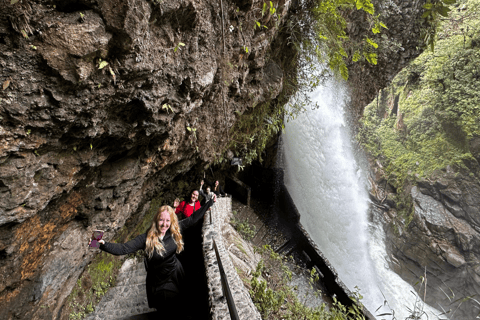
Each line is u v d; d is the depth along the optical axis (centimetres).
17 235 225
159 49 254
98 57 199
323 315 466
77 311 385
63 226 306
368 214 2539
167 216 264
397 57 1141
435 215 2122
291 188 1234
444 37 2186
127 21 195
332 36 491
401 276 2186
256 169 1151
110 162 332
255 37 466
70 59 183
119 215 410
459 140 2194
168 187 713
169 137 373
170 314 300
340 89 1195
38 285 279
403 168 2467
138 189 429
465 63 2081
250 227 897
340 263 1302
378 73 1244
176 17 258
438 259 2009
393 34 1042
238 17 397
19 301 257
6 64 163
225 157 748
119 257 539
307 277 805
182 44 264
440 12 221
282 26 571
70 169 257
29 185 213
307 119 1154
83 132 239
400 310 1792
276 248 899
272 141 1062
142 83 252
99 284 449
